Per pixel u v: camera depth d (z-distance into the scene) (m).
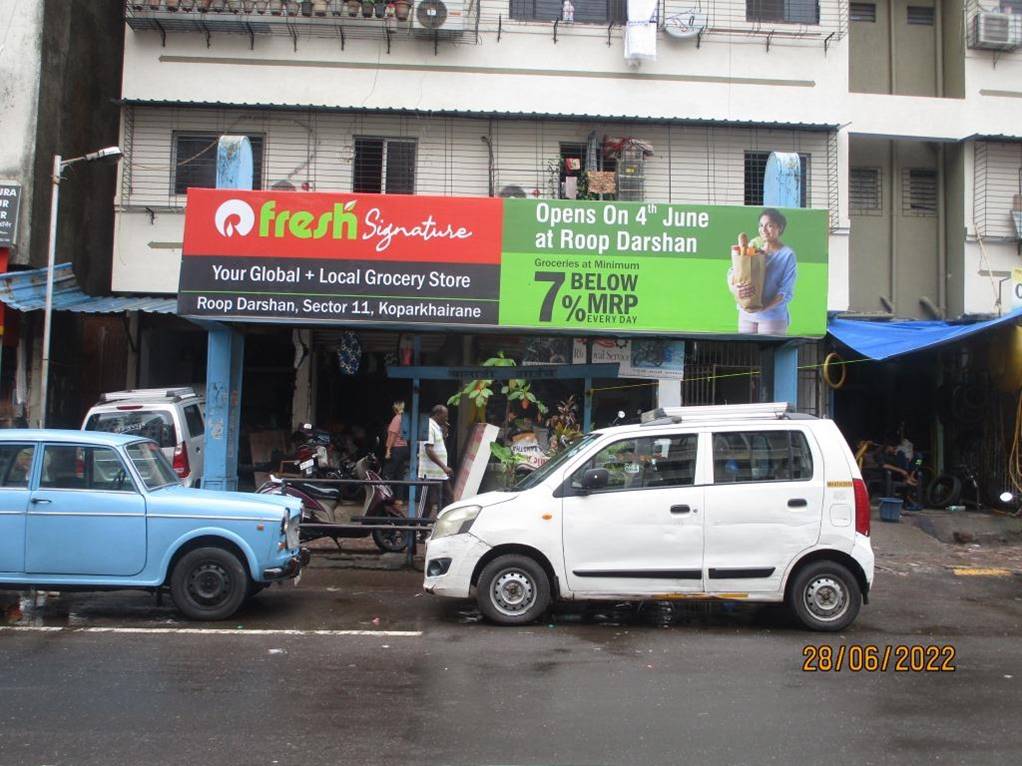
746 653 6.66
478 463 11.52
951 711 5.30
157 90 13.92
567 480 7.48
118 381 14.87
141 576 7.35
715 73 14.35
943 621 7.99
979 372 14.33
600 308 11.30
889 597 9.10
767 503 7.36
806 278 11.50
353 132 14.09
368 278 11.16
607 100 14.23
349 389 15.19
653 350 12.50
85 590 7.45
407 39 14.11
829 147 14.40
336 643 6.80
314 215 11.18
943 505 14.00
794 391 12.27
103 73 15.26
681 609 8.29
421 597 8.67
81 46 14.47
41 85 13.23
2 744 4.54
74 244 14.27
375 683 5.73
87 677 5.77
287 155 14.05
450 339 13.91
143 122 13.93
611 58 14.27
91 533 7.32
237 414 12.08
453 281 11.20
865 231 15.34
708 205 11.43
